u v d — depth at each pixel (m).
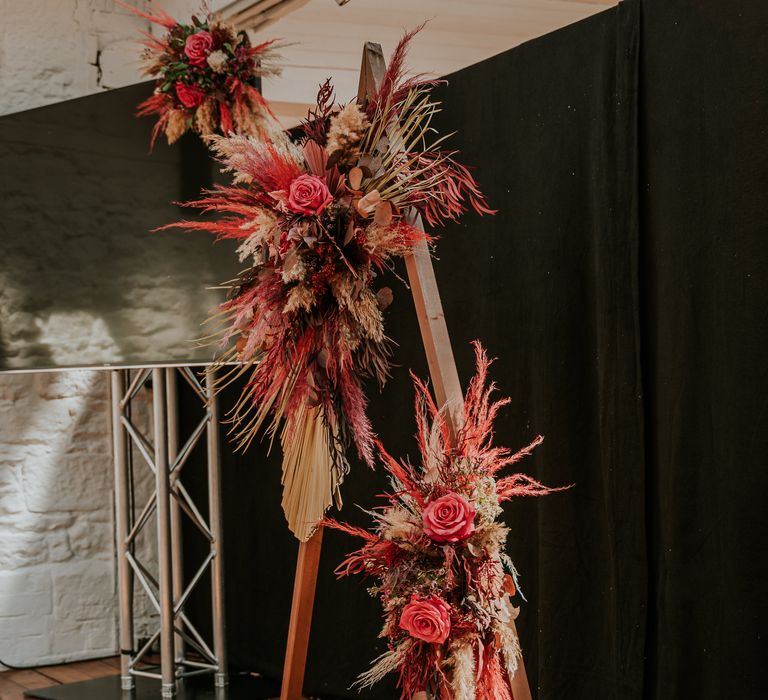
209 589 4.71
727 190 2.29
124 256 3.74
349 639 3.79
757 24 2.22
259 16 4.20
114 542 4.77
